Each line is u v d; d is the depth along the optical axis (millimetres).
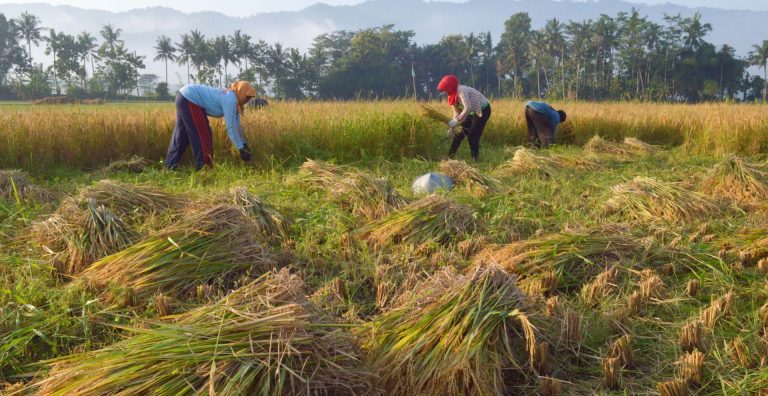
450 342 2844
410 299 3422
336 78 86562
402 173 8266
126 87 70625
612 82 83938
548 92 86938
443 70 99062
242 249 4289
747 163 7043
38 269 4211
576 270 4223
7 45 101188
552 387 2850
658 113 14820
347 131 9523
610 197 6516
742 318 3549
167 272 3939
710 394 2836
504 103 17828
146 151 9047
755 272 4254
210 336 2576
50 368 3039
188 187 6980
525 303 3264
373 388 2701
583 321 3510
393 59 94562
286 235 5234
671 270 4324
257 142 8922
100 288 3898
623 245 4520
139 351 2529
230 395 2332
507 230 5289
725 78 84938
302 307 2779
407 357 2799
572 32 91375
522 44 95500
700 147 10906
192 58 95500
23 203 5883
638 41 86750
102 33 106625
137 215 5266
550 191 7078
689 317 3588
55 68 72750
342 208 6129
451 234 5055
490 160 9789
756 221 5555
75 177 7801
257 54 93938
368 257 4578
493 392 2744
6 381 2965
